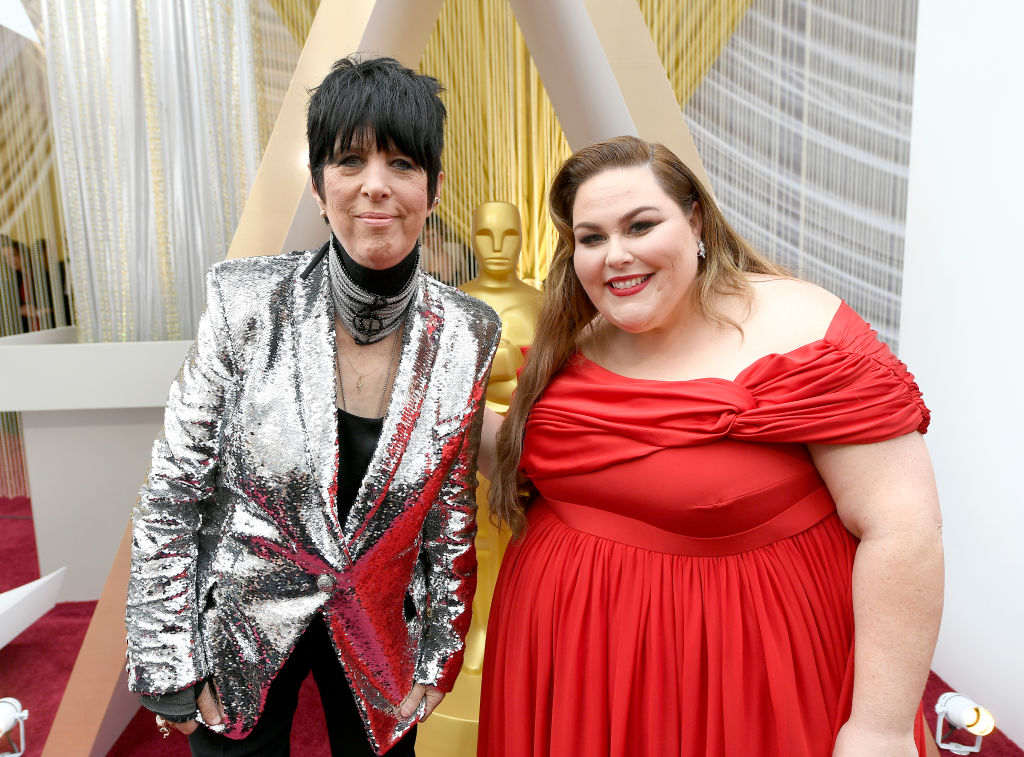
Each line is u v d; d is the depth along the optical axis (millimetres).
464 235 2707
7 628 2029
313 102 845
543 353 1125
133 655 889
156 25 2723
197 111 2791
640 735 976
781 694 914
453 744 1610
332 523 896
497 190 2631
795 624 933
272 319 897
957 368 1945
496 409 1743
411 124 816
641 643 973
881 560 865
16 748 1791
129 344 2521
